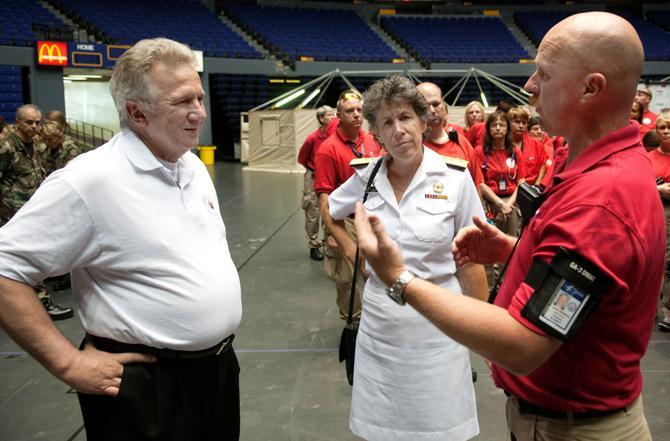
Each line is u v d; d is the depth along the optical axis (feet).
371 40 77.92
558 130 4.06
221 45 65.41
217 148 65.87
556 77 3.92
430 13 90.07
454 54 76.38
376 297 6.95
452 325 3.69
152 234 5.29
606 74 3.76
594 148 3.86
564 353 4.10
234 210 30.66
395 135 6.74
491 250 5.10
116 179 5.19
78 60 50.08
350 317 7.89
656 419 9.42
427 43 78.84
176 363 5.54
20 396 10.54
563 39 3.87
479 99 70.49
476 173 12.34
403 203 6.98
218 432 6.16
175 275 5.38
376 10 87.76
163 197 5.44
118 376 5.23
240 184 41.98
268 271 18.75
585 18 3.85
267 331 13.65
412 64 70.23
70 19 59.06
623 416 4.23
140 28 61.93
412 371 6.71
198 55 59.41
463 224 7.11
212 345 5.71
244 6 77.66
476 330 3.63
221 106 63.93
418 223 6.88
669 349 12.23
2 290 4.87
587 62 3.78
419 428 6.73
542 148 15.62
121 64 5.36
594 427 4.20
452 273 7.07
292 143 50.29
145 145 5.43
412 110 6.81
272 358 12.15
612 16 3.84
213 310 5.58
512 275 4.39
